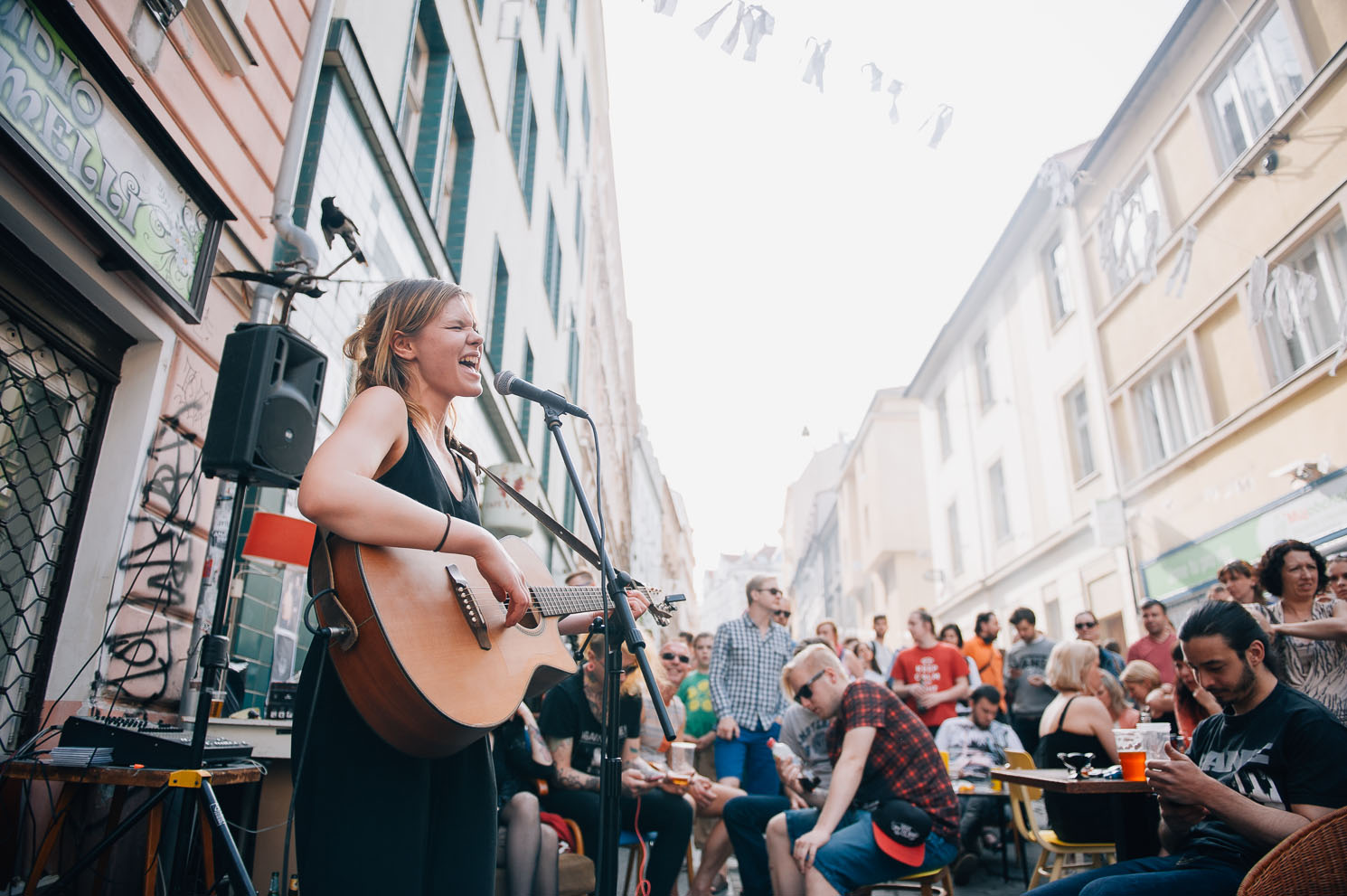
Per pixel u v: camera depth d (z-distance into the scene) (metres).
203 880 2.70
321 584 1.53
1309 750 2.26
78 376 3.28
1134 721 5.07
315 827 1.45
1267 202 9.21
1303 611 4.03
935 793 3.42
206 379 3.92
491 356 9.68
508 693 1.68
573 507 16.48
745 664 5.65
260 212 4.33
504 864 3.06
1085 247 13.45
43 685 3.09
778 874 3.62
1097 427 13.26
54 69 2.78
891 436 25.66
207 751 2.62
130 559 3.37
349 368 5.51
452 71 7.53
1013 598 16.97
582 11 17.62
